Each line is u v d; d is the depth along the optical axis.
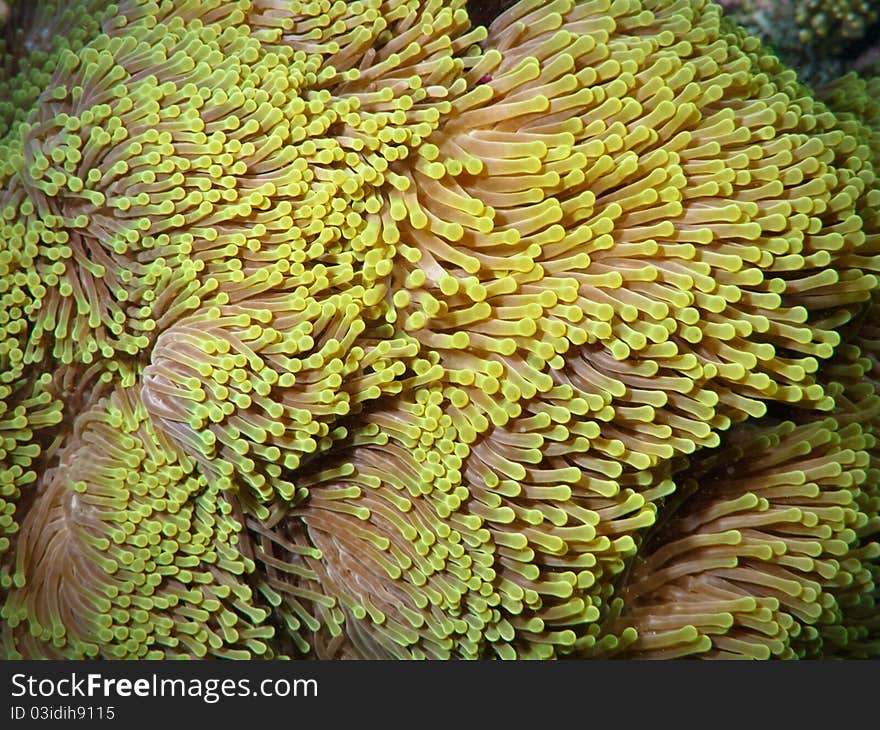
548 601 0.55
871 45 0.82
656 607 0.59
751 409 0.53
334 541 0.56
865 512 0.59
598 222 0.53
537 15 0.56
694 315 0.52
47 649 0.55
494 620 0.55
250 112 0.52
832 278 0.54
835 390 0.60
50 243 0.53
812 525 0.57
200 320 0.52
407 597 0.55
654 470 0.55
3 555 0.55
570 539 0.53
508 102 0.54
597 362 0.53
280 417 0.52
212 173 0.52
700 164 0.53
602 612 0.57
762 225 0.53
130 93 0.53
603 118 0.54
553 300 0.52
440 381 0.53
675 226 0.54
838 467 0.57
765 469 0.59
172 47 0.54
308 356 0.52
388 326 0.53
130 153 0.52
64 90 0.54
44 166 0.52
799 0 0.79
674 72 0.54
